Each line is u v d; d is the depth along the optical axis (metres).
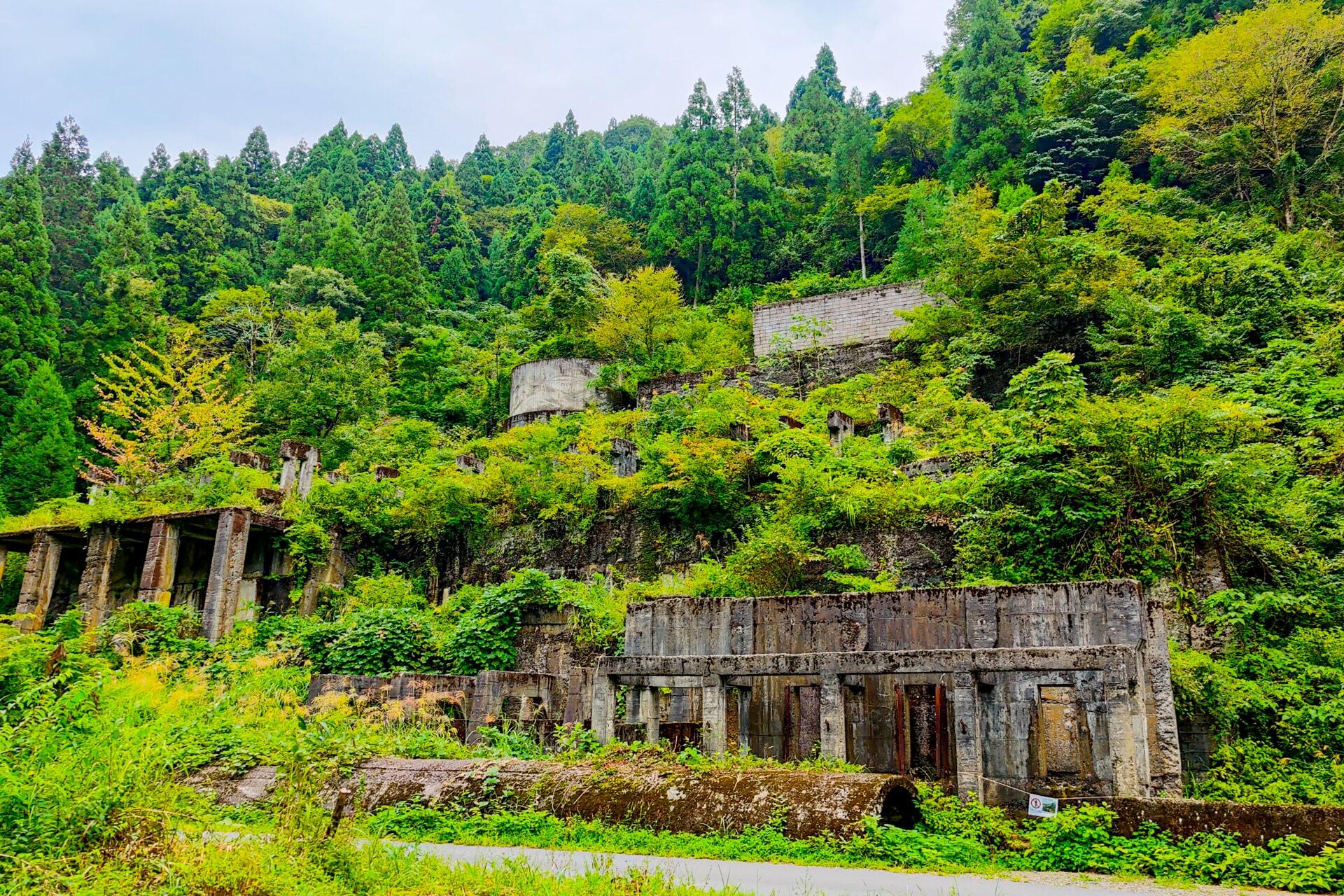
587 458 29.62
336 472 38.59
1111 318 31.03
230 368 54.75
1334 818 9.77
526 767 12.73
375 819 11.86
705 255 66.94
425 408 54.25
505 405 52.75
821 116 86.12
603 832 11.20
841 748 13.88
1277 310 28.80
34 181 51.59
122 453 35.84
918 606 15.09
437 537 31.47
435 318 72.75
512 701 18.50
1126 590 13.69
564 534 28.94
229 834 10.04
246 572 29.83
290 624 27.69
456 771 12.76
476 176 113.75
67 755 8.84
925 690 15.35
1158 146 45.78
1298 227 39.00
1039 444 20.61
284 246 77.06
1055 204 33.34
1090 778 13.66
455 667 21.75
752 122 77.94
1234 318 28.95
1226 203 42.75
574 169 110.25
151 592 27.56
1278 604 17.42
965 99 57.84
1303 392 24.16
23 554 33.38
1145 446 19.77
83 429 46.56
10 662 18.08
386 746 14.88
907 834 10.70
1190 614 18.25
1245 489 19.14
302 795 9.89
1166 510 19.23
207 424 36.72
